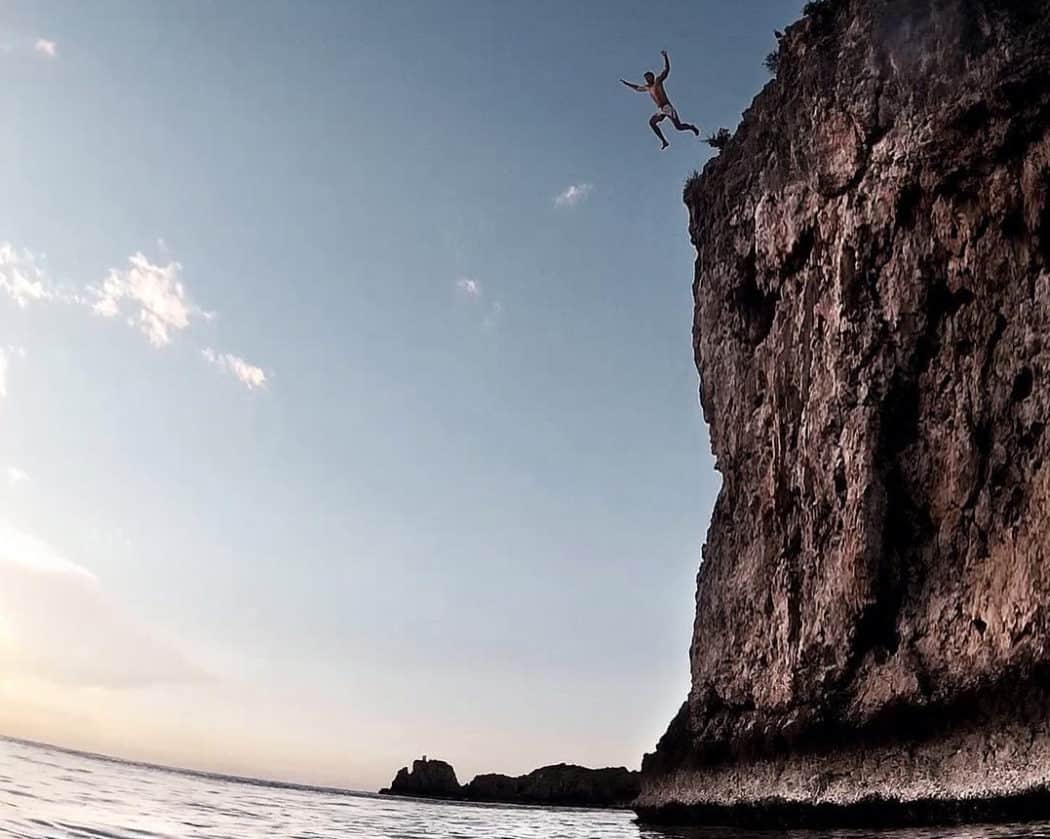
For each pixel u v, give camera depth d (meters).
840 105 29.22
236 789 45.44
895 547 26.00
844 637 26.34
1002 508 23.23
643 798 37.22
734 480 35.28
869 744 24.69
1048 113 23.86
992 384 24.45
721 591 34.62
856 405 27.41
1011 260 24.50
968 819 21.12
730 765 30.64
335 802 44.62
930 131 26.09
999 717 21.58
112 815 21.97
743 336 34.84
